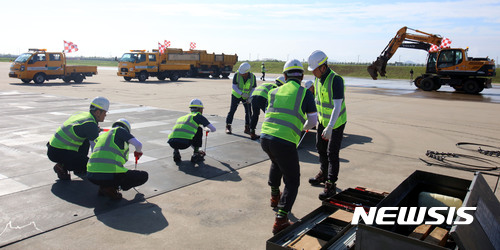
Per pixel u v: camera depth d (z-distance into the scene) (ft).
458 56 73.77
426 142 26.50
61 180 15.84
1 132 25.18
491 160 21.76
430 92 75.56
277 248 8.98
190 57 111.45
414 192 11.02
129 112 35.86
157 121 31.09
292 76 12.22
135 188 15.17
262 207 13.75
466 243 6.63
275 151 11.56
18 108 36.58
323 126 15.56
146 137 24.71
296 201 14.57
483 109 47.11
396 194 9.50
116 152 13.57
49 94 50.78
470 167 20.12
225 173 17.62
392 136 28.45
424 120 36.83
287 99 11.70
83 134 15.16
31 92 53.11
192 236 11.34
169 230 11.68
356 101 54.08
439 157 21.81
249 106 26.81
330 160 14.96
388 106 48.29
